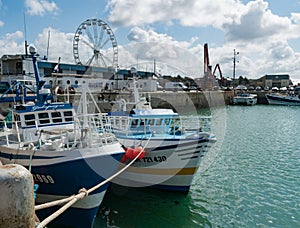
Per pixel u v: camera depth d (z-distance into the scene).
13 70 30.84
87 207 7.26
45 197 7.59
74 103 17.62
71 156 6.97
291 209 8.97
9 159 7.83
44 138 8.48
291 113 43.44
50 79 29.22
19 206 2.34
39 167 7.26
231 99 62.41
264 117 37.56
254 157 15.79
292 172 12.95
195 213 8.58
